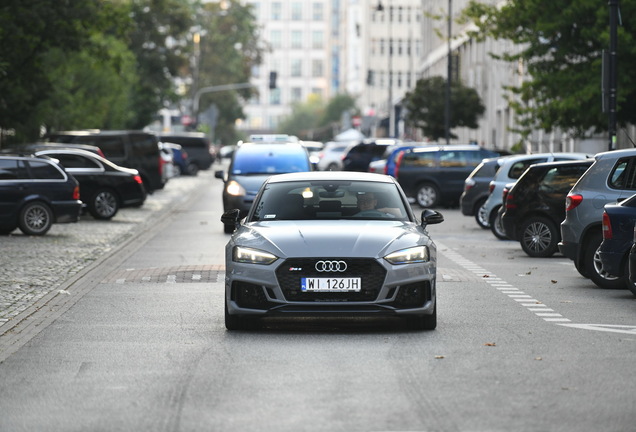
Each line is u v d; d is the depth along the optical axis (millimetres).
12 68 92500
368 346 28234
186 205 104375
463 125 176375
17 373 24938
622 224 38688
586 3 84688
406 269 29859
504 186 66625
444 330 31016
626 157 42438
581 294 39781
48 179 67625
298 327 31797
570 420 19875
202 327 31891
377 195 33219
